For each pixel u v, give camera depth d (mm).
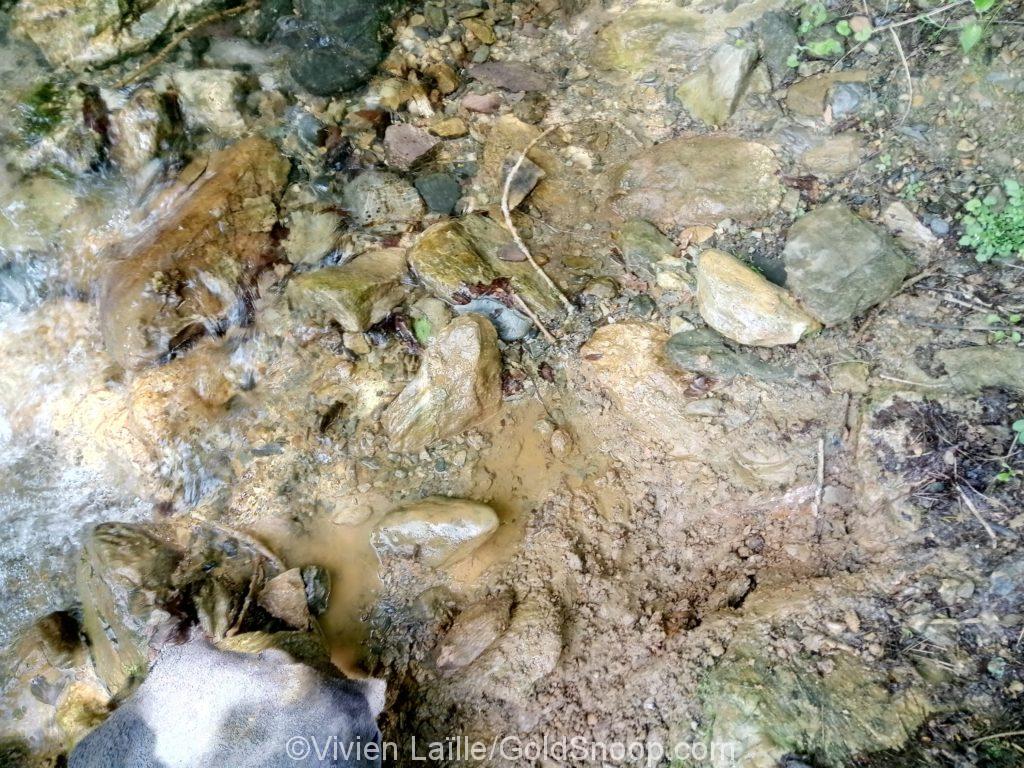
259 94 1256
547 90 1284
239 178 1179
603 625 923
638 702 862
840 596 861
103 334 1129
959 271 972
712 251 1035
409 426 1039
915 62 1067
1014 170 977
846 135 1084
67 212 1192
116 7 1227
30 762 962
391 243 1166
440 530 959
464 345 1024
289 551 1018
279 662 805
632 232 1114
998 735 735
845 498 924
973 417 890
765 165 1098
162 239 1127
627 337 1053
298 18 1303
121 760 750
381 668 938
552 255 1137
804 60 1143
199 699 769
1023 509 836
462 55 1330
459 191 1205
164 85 1242
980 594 816
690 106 1200
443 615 957
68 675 1001
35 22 1220
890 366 950
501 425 1057
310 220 1189
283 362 1113
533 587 953
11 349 1166
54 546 1072
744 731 778
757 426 968
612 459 1021
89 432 1116
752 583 922
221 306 1131
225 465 1070
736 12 1200
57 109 1203
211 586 989
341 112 1262
